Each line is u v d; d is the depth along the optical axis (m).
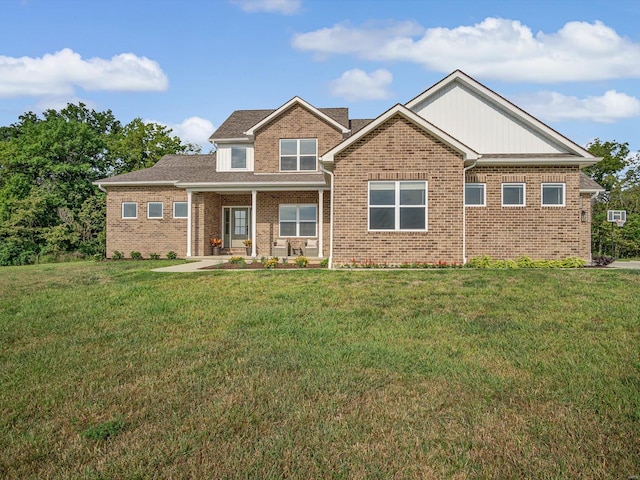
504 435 3.49
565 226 15.09
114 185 21.52
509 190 15.31
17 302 9.28
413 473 2.99
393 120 14.08
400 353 5.54
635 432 3.48
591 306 7.73
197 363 5.31
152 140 42.31
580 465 3.05
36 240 31.06
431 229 13.97
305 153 20.91
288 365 5.15
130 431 3.61
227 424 3.69
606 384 4.45
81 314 8.04
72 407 4.10
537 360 5.20
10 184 33.66
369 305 8.22
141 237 21.45
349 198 14.18
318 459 3.16
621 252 30.97
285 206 20.98
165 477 2.96
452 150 13.95
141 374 4.98
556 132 15.68
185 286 10.58
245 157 21.92
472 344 5.88
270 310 7.92
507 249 15.20
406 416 3.82
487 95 16.17
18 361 5.50
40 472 3.03
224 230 22.95
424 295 8.93
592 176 39.56
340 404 4.07
